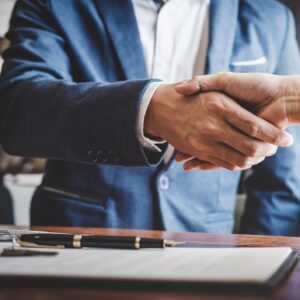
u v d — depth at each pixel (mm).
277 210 1244
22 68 1007
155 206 1080
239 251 479
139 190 1078
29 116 888
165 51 1165
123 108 743
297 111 676
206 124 676
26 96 908
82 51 1093
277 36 1273
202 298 320
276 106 681
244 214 1288
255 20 1253
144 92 736
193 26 1202
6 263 413
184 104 695
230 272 361
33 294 338
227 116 664
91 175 1086
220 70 1133
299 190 1267
